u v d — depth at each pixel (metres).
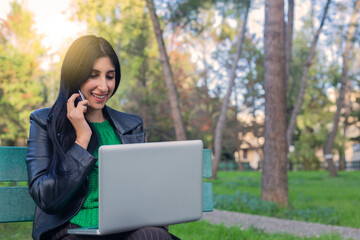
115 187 1.91
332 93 30.09
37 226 2.21
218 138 20.33
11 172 2.52
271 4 10.53
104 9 14.77
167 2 12.49
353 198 12.73
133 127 2.54
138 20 15.48
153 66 22.44
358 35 18.41
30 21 15.89
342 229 7.50
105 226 1.89
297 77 28.08
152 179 2.02
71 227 2.18
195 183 2.19
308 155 32.47
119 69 2.44
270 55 10.54
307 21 26.12
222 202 10.27
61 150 2.13
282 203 10.41
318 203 11.22
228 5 11.56
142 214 2.00
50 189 2.04
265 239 5.71
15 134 18.27
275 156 10.51
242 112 30.55
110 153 1.89
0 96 15.76
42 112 2.33
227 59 27.70
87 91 2.31
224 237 5.64
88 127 2.19
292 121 18.36
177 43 25.56
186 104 29.06
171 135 25.45
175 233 5.64
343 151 31.62
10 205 2.52
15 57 15.62
